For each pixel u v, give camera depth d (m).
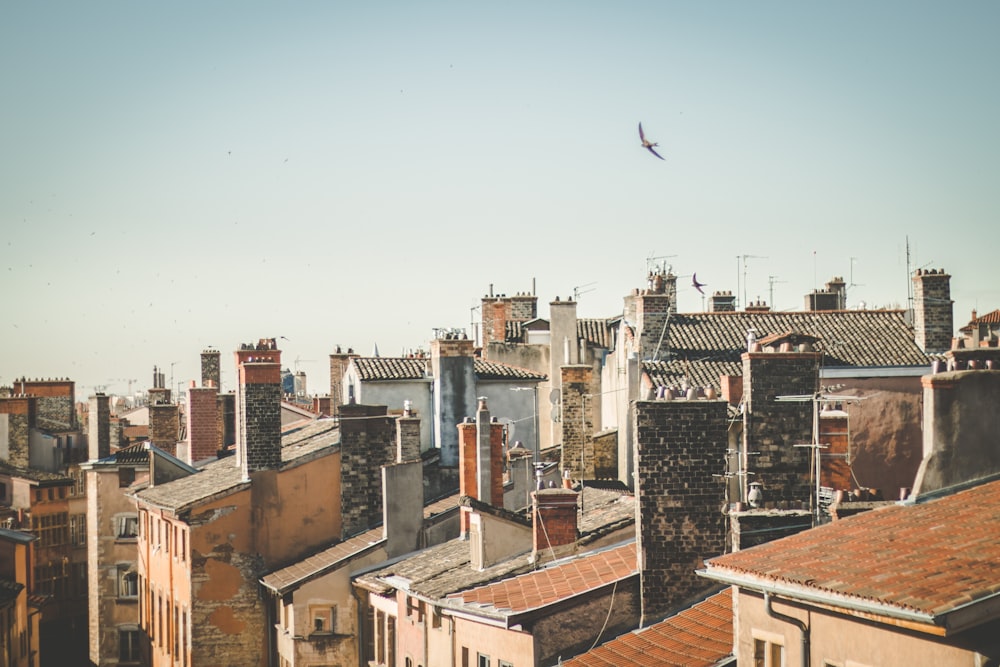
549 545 42.19
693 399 36.81
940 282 64.81
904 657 24.12
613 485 67.62
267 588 60.44
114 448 113.25
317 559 58.75
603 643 36.00
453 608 41.50
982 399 29.45
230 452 81.19
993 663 22.41
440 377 68.56
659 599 36.19
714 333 68.38
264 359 62.53
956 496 28.84
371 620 55.59
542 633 36.09
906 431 61.69
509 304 96.62
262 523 61.00
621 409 73.81
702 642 33.41
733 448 46.03
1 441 109.19
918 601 23.06
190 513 60.50
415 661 48.12
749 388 37.91
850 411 61.25
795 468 37.75
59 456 112.50
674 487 36.50
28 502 102.50
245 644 60.59
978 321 73.62
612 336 85.12
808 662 26.78
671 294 82.62
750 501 35.56
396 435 61.78
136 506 86.50
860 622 25.28
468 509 47.09
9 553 68.12
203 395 80.50
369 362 76.31
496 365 78.56
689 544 36.38
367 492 61.91
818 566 26.94
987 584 23.00
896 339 65.19
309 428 75.75
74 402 127.00
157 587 71.69
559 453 74.06
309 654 55.56
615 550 40.47
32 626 72.00
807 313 69.00
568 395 72.94
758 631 28.64
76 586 105.25
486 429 53.69
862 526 28.98
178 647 64.69
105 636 86.00
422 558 53.41
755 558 29.08
